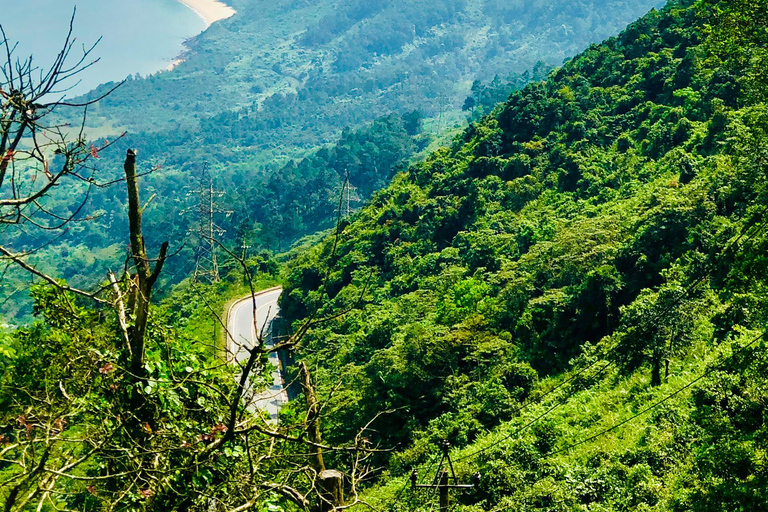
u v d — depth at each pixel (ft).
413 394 118.32
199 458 23.93
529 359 120.57
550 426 91.91
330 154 558.56
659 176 164.45
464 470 85.87
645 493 66.95
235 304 231.30
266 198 499.92
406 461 101.04
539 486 76.54
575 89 240.12
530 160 211.41
